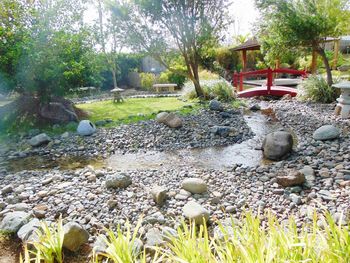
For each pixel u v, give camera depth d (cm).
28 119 681
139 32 894
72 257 222
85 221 271
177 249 154
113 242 178
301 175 331
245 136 582
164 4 852
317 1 848
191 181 327
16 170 442
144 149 530
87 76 726
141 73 1520
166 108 806
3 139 608
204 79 1124
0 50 621
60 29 670
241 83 1077
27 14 662
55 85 673
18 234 238
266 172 387
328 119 644
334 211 265
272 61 987
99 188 339
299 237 158
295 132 586
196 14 867
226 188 338
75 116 695
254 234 153
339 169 367
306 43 859
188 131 608
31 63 631
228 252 144
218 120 679
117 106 875
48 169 445
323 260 135
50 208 296
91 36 730
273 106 841
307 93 868
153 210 288
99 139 575
